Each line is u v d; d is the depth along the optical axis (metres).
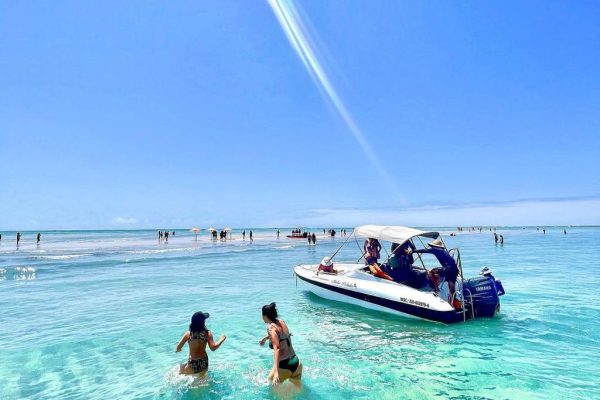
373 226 11.22
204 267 20.73
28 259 24.14
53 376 6.09
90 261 23.11
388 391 5.30
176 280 16.12
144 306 11.23
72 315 10.18
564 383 5.56
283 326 5.62
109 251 31.45
